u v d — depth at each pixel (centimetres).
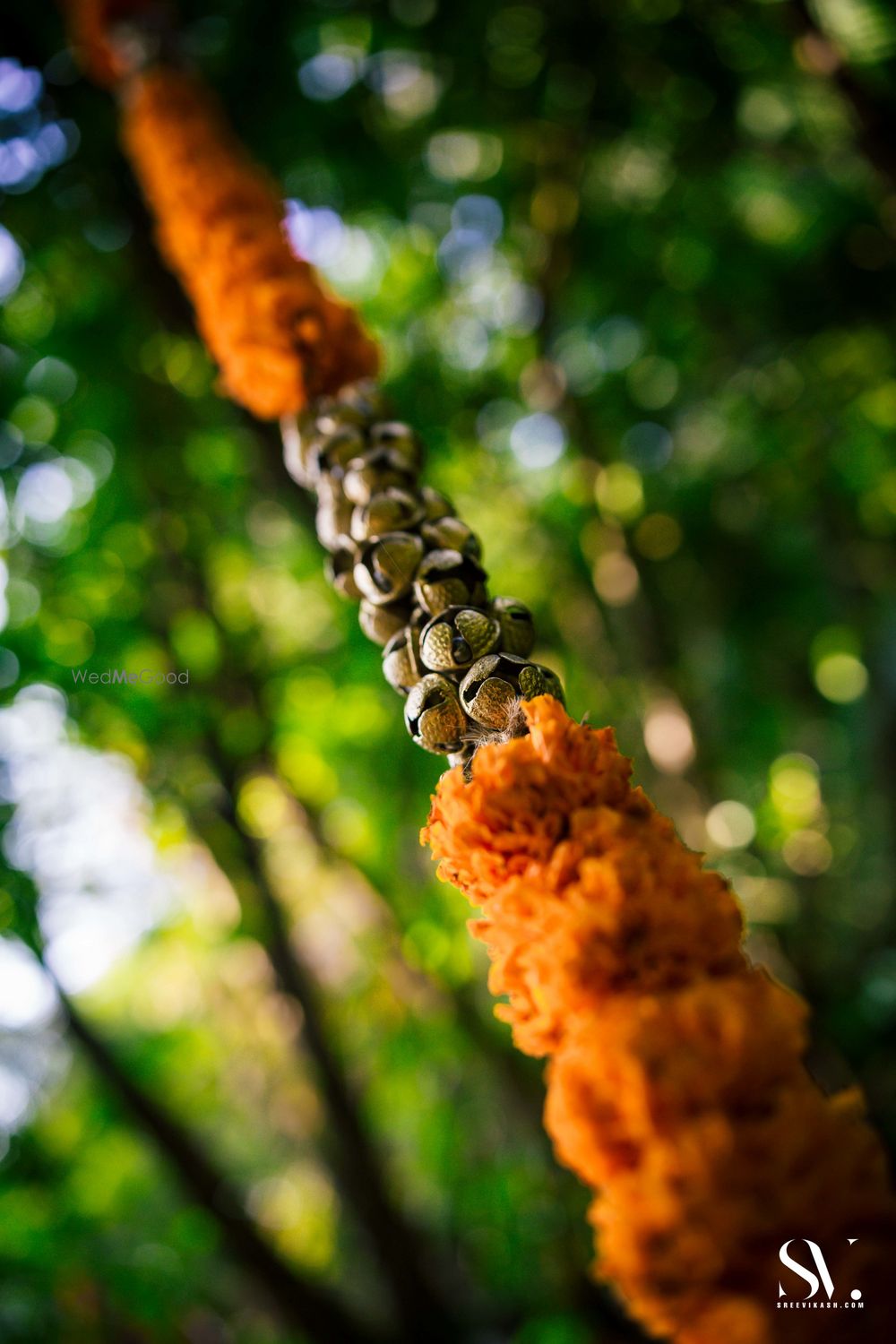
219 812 550
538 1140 576
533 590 674
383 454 168
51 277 530
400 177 568
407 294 647
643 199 623
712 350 705
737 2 491
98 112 461
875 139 431
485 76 527
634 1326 568
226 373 213
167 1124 625
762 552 822
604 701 674
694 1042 87
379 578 152
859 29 483
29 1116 700
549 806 107
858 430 725
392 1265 610
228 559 613
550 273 619
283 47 489
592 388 700
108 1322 665
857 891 786
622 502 726
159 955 795
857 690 893
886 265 602
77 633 524
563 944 95
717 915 100
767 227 662
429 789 568
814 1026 595
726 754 798
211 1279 704
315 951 779
